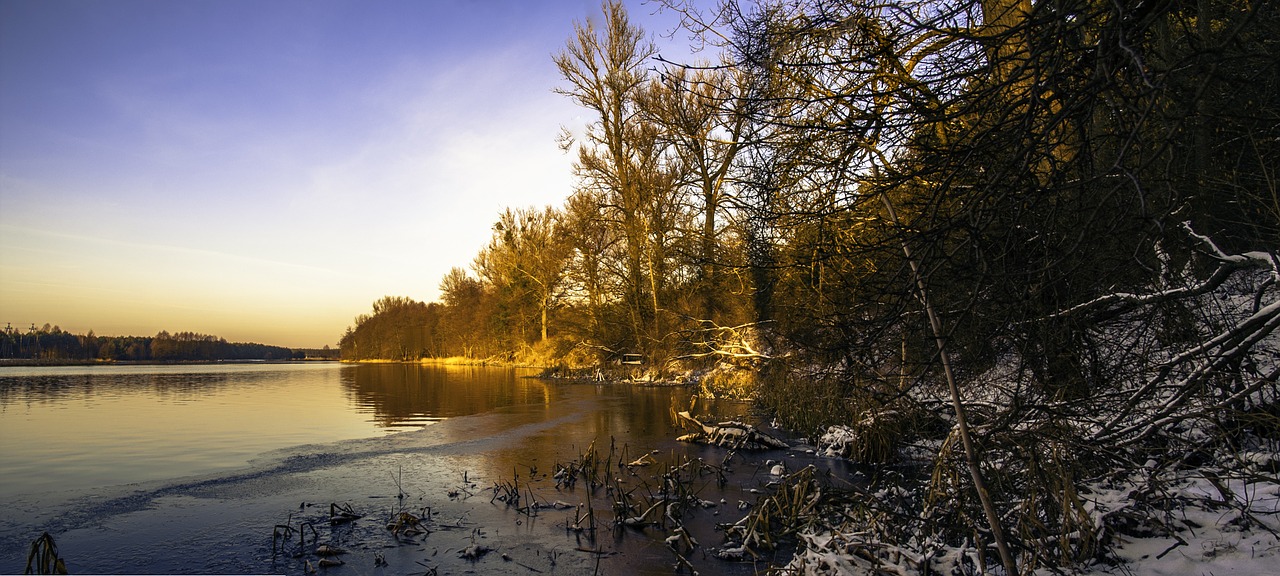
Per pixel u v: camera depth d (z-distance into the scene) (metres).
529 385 27.08
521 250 42.31
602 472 8.70
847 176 4.25
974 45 3.40
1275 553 3.97
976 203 3.23
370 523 6.40
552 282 35.06
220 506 6.95
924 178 3.94
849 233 4.96
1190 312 5.80
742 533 5.96
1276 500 4.71
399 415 15.53
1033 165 3.36
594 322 30.16
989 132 3.23
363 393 22.91
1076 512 4.49
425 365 67.12
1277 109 4.41
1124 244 4.47
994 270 3.89
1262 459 5.38
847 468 8.80
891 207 3.88
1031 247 3.92
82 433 12.24
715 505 7.12
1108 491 5.34
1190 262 6.15
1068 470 4.58
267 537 5.94
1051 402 4.91
